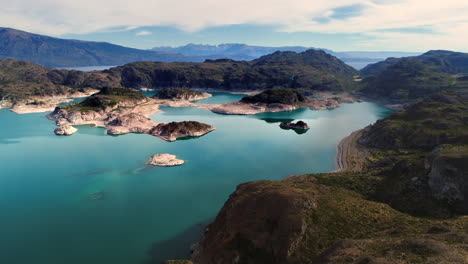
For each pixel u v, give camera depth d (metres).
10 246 73.38
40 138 172.88
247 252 57.97
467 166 72.62
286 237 56.69
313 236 56.88
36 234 78.75
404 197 74.00
